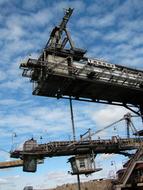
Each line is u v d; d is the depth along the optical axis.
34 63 40.06
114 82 44.06
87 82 42.69
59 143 43.34
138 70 46.44
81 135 44.59
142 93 47.88
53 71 39.94
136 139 47.09
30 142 42.22
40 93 43.53
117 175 47.19
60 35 43.28
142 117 49.78
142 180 36.72
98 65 43.66
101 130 45.09
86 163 43.88
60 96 44.88
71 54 42.78
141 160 38.75
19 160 43.34
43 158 42.72
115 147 46.09
